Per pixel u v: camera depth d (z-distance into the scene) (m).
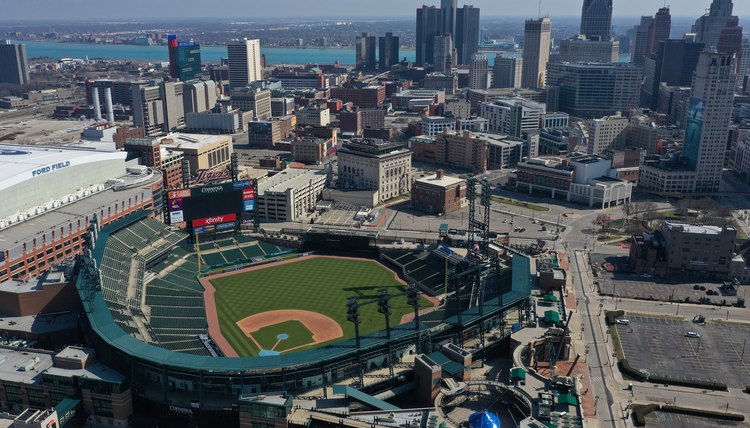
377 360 175.25
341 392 154.38
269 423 146.50
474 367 180.88
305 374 162.12
